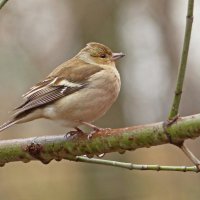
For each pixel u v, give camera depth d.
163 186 14.39
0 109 17.03
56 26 16.98
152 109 16.53
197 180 14.34
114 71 8.24
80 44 16.59
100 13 16.48
